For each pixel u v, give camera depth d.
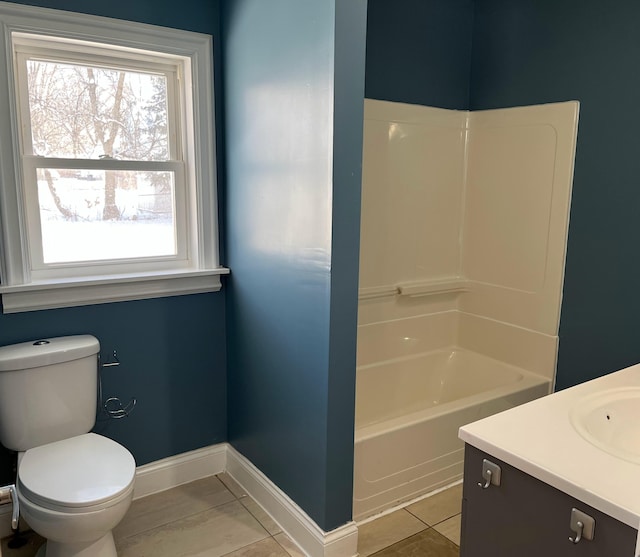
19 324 2.10
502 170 2.94
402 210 2.95
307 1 1.82
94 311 2.26
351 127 1.80
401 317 3.08
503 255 2.99
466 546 1.42
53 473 1.80
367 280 2.90
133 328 2.36
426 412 2.46
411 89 2.87
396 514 2.35
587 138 2.53
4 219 2.01
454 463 2.56
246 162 2.29
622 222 2.43
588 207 2.56
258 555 2.10
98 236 2.31
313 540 2.06
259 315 2.30
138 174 2.36
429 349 3.23
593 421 1.47
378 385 3.02
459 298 3.27
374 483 2.30
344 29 1.73
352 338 1.95
